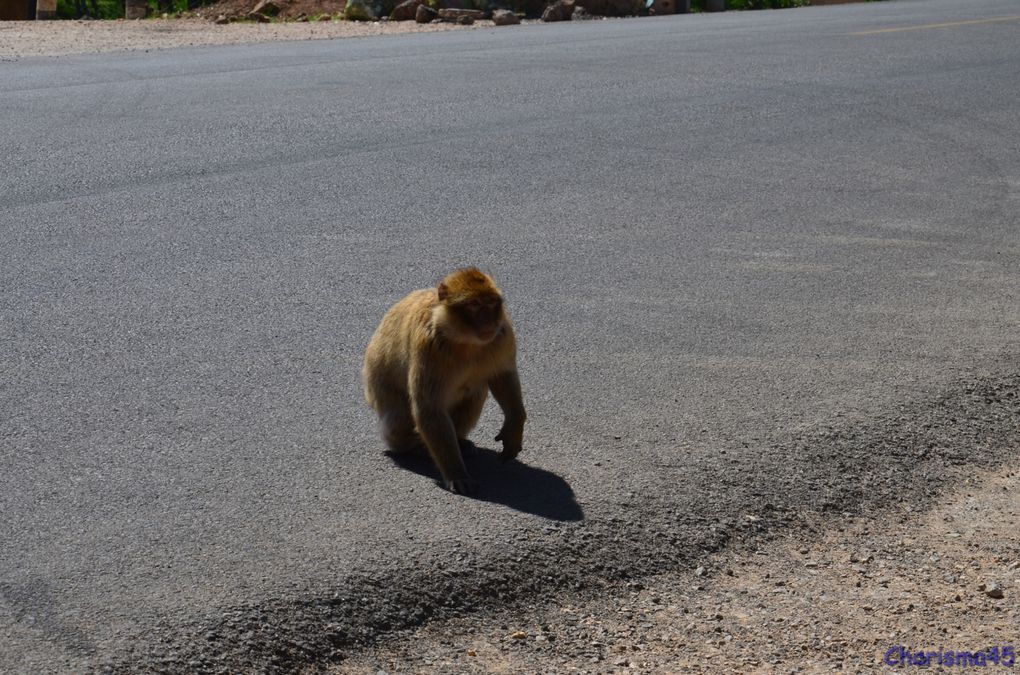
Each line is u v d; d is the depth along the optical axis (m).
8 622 3.96
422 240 9.10
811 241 9.38
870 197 10.83
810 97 15.60
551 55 18.88
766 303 7.85
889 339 7.20
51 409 5.90
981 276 8.58
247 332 7.09
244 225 9.35
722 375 6.54
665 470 5.32
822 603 4.45
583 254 8.86
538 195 10.52
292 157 11.59
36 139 12.05
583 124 13.48
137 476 5.16
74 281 7.95
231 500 4.93
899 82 16.91
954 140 13.35
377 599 4.21
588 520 4.82
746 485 5.23
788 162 12.08
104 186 10.37
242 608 4.08
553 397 6.18
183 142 12.08
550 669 3.96
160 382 6.29
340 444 5.57
